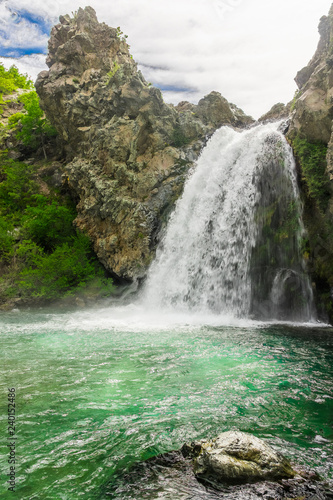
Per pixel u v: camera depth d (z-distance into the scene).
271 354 10.54
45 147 38.69
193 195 22.11
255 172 18.97
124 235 23.48
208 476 4.38
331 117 15.70
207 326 15.16
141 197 23.64
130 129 24.47
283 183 17.45
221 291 18.83
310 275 15.80
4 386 8.02
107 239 24.62
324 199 15.45
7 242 27.56
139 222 22.91
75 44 28.84
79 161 27.78
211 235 20.11
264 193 18.27
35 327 15.24
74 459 5.18
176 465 4.83
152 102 24.27
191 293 19.98
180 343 11.96
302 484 4.30
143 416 6.55
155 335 13.29
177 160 24.09
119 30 31.09
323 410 6.79
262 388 7.89
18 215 31.30
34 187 33.41
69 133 30.44
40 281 23.95
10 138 41.47
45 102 29.73
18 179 33.50
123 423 6.28
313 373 8.87
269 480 4.30
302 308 16.05
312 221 15.91
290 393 7.60
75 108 27.98
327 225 15.17
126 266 22.98
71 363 9.73
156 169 23.80
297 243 16.34
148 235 22.78
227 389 7.84
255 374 8.80
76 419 6.44
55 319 17.73
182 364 9.62
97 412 6.72
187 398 7.35
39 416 6.57
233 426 6.14
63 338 12.90
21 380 8.41
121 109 25.59
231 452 4.48
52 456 5.27
